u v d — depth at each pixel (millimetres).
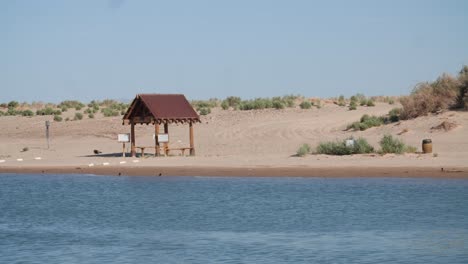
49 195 54094
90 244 35969
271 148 75188
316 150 69875
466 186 48938
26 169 70875
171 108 72812
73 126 112062
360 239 34812
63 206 48688
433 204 43000
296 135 83500
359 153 65750
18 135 109188
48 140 94688
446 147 65688
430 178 52875
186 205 46656
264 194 49656
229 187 53625
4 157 84062
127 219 42688
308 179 55781
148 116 73750
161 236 37281
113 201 49812
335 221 39344
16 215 45500
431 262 30281
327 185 52344
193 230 38469
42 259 33000
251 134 87812
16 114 145125
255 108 118562
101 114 132750
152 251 33906
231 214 42781
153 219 42250
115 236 37719
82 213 45594
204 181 57438
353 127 83688
